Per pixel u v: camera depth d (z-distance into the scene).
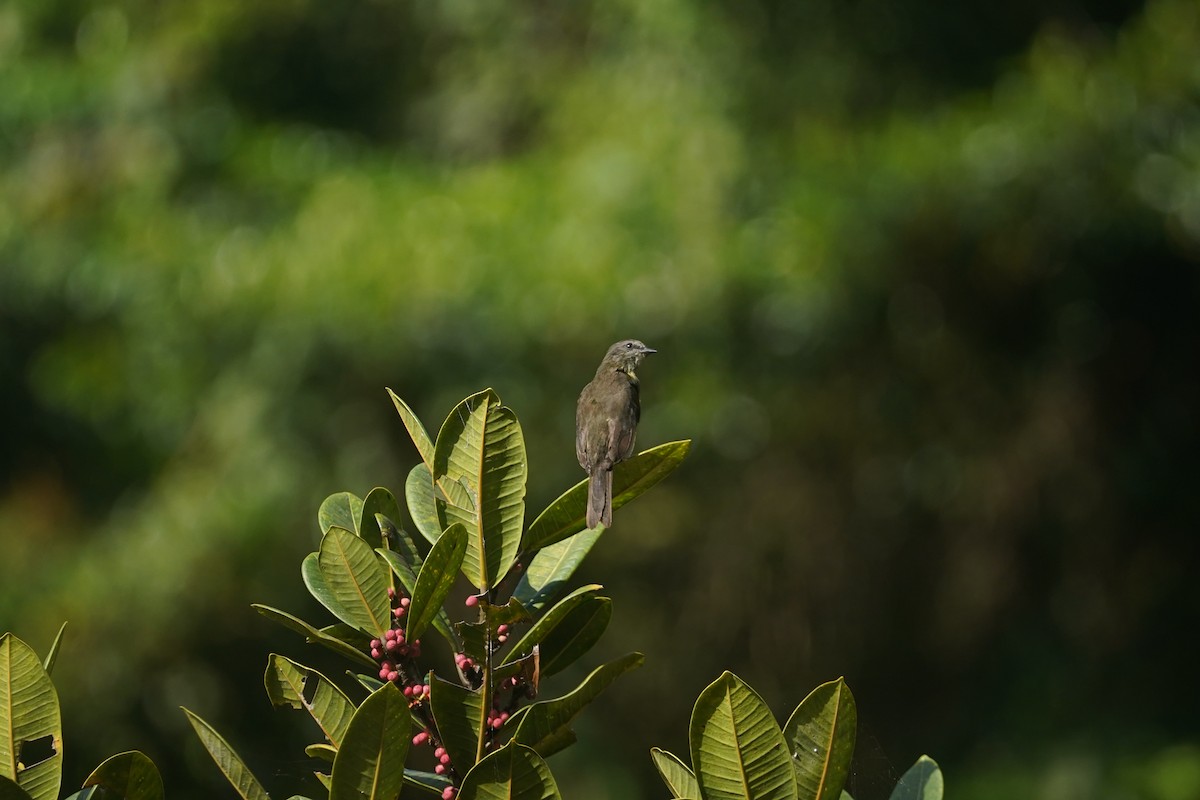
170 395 16.69
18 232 17.48
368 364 15.41
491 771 3.06
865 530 17.70
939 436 17.53
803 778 3.19
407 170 17.70
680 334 15.43
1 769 3.26
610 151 16.20
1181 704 17.72
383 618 3.52
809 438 16.95
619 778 16.97
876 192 15.48
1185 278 17.19
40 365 17.31
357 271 15.47
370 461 15.79
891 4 16.72
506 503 3.50
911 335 16.45
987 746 17.59
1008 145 15.59
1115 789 16.77
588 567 17.53
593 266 15.21
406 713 3.11
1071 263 16.36
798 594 17.59
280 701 3.53
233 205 17.42
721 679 3.11
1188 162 15.84
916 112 16.48
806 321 15.36
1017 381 17.59
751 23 16.34
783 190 15.70
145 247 16.75
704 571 17.58
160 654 15.41
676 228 15.61
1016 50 17.41
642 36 17.22
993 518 17.98
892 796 3.50
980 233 15.78
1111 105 15.91
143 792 3.31
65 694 15.30
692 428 15.77
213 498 15.65
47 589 16.05
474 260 15.41
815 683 17.66
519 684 3.54
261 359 15.83
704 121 16.11
